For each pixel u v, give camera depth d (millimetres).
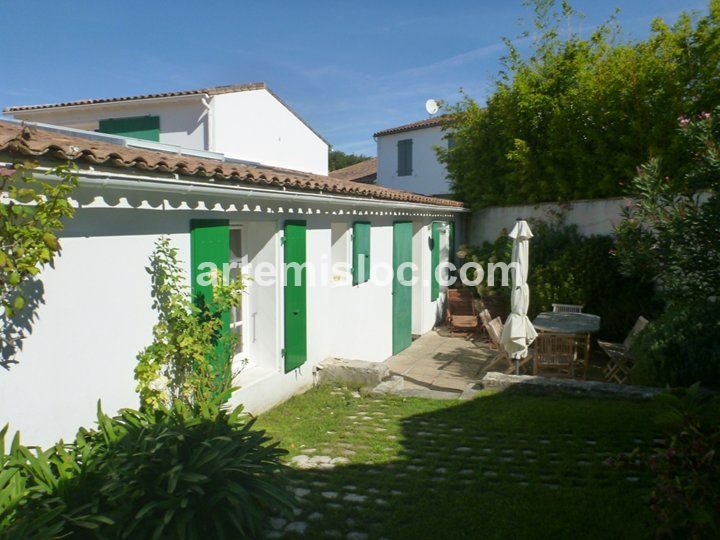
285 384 6695
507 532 3416
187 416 4250
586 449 4781
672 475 2568
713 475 2469
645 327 7414
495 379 6895
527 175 11930
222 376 5285
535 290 10547
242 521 3264
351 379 7398
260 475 3658
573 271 10188
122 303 4254
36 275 3541
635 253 7449
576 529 3426
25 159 3146
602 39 11367
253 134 14930
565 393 6566
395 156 21797
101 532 3021
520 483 4156
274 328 6504
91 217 3967
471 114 13266
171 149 7484
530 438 5137
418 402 6586
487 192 13195
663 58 9836
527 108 11617
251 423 4109
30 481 3266
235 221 6105
